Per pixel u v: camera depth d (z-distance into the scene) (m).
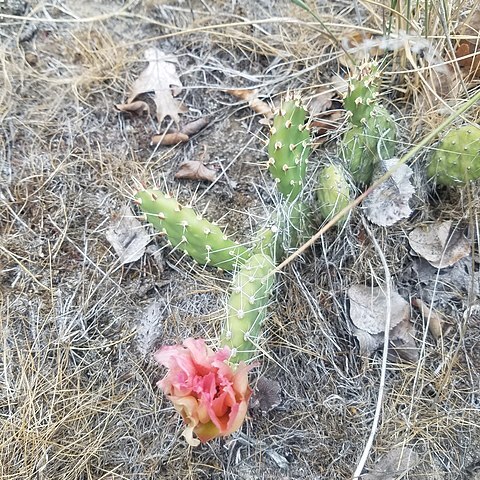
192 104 0.34
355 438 0.27
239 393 0.20
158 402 0.27
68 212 0.31
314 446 0.27
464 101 0.30
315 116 0.32
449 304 0.29
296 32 0.36
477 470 0.26
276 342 0.28
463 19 0.33
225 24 0.33
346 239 0.29
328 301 0.29
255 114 0.34
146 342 0.29
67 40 0.36
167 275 0.30
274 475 0.27
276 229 0.26
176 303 0.29
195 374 0.20
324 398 0.27
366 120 0.26
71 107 0.34
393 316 0.28
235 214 0.31
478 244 0.29
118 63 0.35
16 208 0.31
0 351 0.29
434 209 0.30
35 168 0.32
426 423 0.27
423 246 0.29
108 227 0.31
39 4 0.36
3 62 0.34
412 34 0.31
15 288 0.30
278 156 0.24
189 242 0.25
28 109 0.34
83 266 0.30
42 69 0.35
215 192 0.32
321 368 0.28
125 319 0.29
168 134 0.33
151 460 0.27
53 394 0.28
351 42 0.34
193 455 0.27
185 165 0.32
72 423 0.27
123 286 0.30
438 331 0.28
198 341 0.21
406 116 0.31
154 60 0.34
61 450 0.27
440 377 0.27
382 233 0.29
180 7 0.37
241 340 0.23
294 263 0.29
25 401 0.27
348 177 0.28
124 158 0.33
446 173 0.28
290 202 0.26
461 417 0.27
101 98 0.34
